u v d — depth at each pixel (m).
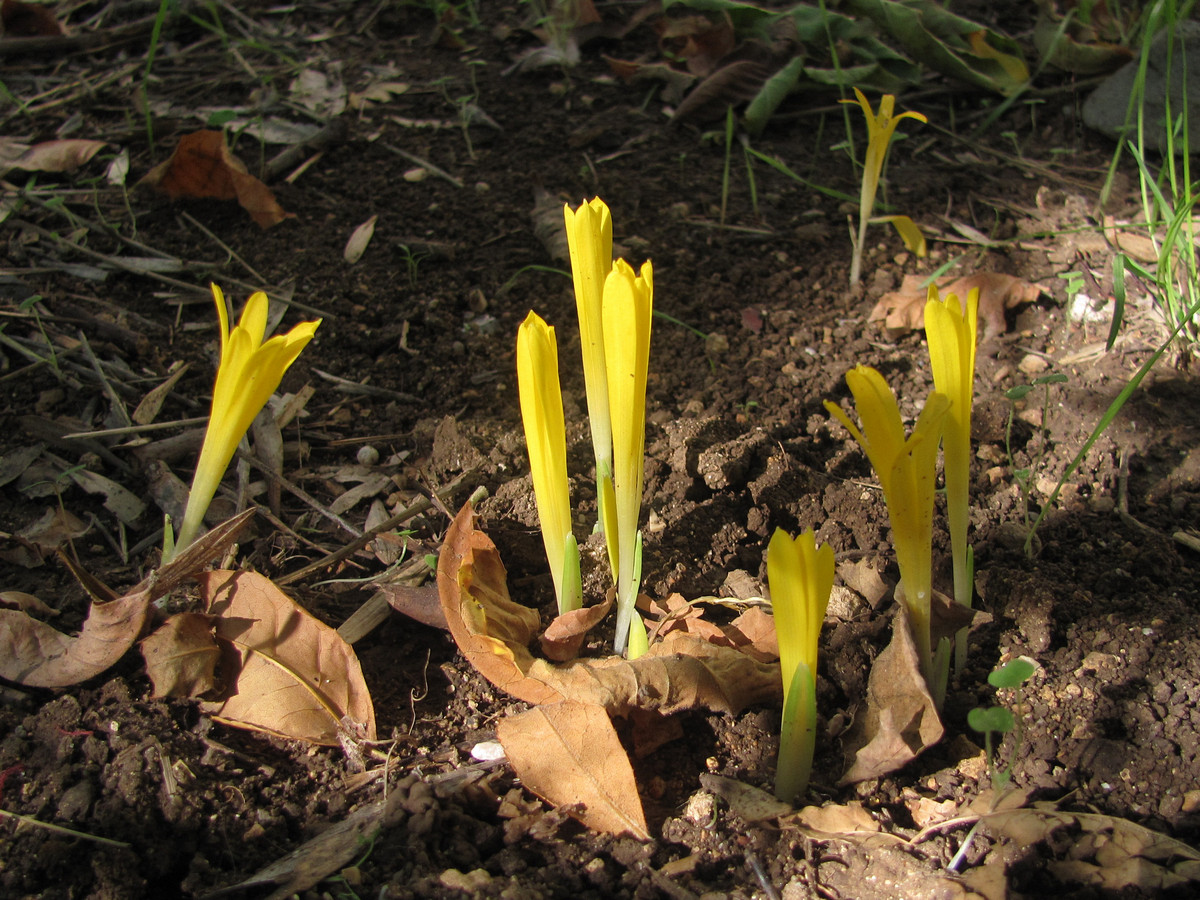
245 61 0.56
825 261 0.43
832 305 0.41
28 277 0.41
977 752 0.26
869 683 0.26
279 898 0.24
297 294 0.42
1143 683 0.27
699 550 0.31
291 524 0.33
